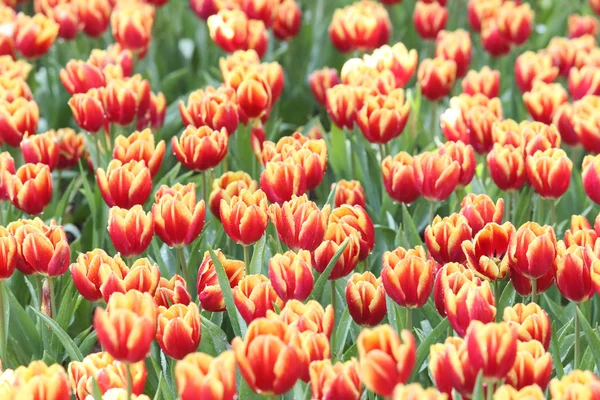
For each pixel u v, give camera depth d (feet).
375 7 23.06
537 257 10.76
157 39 25.77
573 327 12.65
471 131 15.92
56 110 22.80
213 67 23.57
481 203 12.19
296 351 8.44
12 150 18.95
